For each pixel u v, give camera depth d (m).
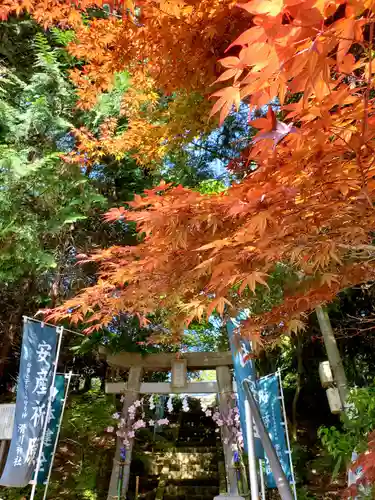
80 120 5.96
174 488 6.73
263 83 0.94
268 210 1.38
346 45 0.88
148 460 7.59
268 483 4.77
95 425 6.50
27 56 6.44
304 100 0.98
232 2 2.25
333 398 4.73
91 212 6.40
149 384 6.31
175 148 4.22
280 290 3.97
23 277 6.14
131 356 6.41
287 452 4.79
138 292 2.32
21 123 5.37
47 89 5.54
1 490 5.65
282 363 8.13
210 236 1.81
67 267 6.42
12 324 6.91
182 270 2.11
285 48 0.84
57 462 6.70
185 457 7.75
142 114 4.62
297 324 2.54
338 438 4.20
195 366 6.40
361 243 1.84
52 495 5.92
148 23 2.56
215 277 1.71
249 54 0.86
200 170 6.50
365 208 1.44
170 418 10.45
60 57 6.30
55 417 5.24
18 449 4.37
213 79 2.70
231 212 1.44
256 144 1.30
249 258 1.80
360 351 7.27
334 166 1.33
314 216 1.56
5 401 7.63
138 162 5.27
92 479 6.09
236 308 2.85
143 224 2.07
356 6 0.82
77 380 9.99
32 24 6.12
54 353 4.90
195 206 1.66
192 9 2.39
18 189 4.96
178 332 4.54
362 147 1.27
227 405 5.91
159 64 2.83
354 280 2.28
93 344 6.52
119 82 5.22
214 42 2.53
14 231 4.71
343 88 1.08
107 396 7.72
